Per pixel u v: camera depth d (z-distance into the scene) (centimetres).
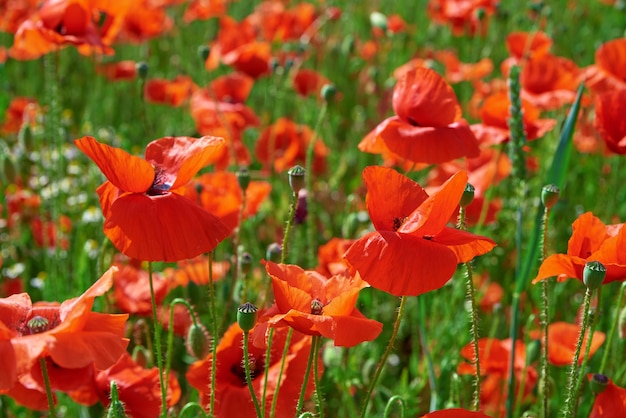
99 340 115
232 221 151
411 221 118
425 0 373
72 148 201
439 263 118
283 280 120
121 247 120
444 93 143
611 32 342
